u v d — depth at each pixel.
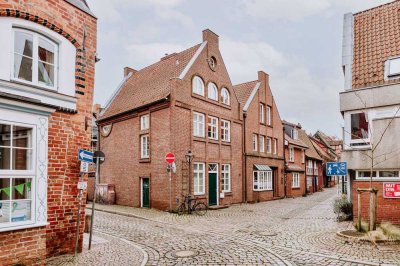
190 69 19.84
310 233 11.67
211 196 20.88
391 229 10.84
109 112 23.56
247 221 14.89
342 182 23.27
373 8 16.97
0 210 6.48
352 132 14.04
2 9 7.00
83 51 8.97
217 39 22.80
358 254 8.58
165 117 18.70
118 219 15.33
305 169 36.84
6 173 6.52
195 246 9.62
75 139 8.57
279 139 30.67
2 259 6.31
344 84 14.87
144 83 23.28
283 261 7.98
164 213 17.33
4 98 6.34
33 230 6.81
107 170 23.03
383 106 13.33
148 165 19.67
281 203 24.58
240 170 24.02
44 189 7.09
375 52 14.97
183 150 18.75
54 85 8.27
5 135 6.56
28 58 7.66
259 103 27.44
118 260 7.95
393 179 12.22
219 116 22.02
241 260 8.09
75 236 8.48
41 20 7.75
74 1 8.91
